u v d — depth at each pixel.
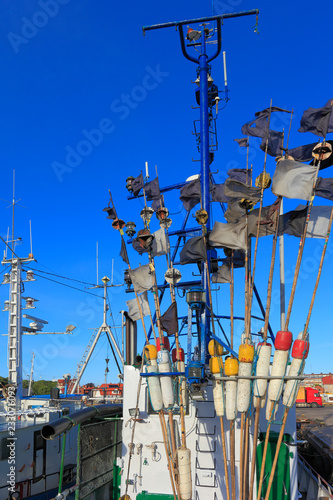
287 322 7.07
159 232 10.34
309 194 7.19
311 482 13.77
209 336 11.44
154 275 9.01
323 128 7.16
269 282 7.47
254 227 8.62
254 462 7.18
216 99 16.39
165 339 10.59
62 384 29.50
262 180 7.79
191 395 9.55
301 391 48.06
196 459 10.68
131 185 14.90
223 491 10.38
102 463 11.88
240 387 7.09
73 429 17.86
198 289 9.68
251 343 7.35
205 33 16.22
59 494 9.84
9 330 19.41
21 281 20.14
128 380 11.76
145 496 10.85
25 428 14.35
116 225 9.90
